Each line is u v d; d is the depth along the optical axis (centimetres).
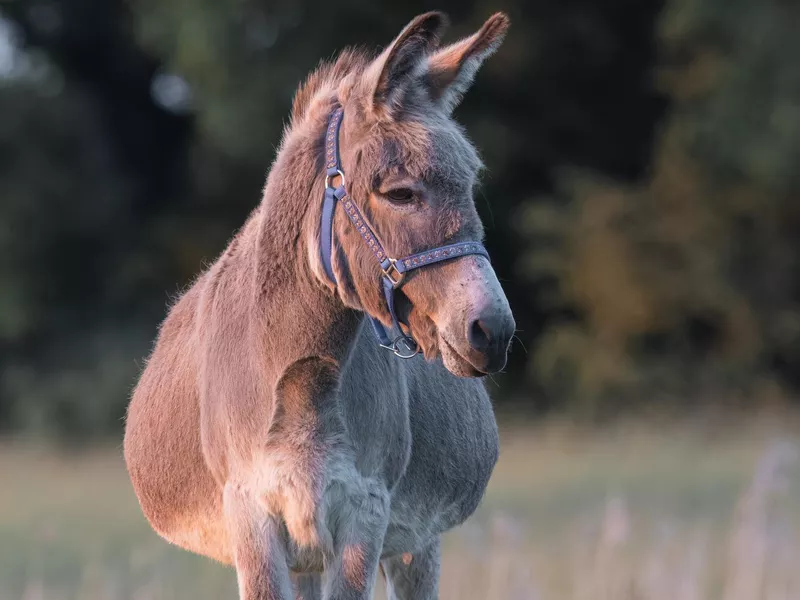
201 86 6319
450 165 1098
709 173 6250
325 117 1220
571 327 6400
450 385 1559
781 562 2248
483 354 1061
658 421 5606
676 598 2081
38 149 6831
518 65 6328
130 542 2964
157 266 7062
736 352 6141
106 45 7831
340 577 1235
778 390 6047
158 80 7988
